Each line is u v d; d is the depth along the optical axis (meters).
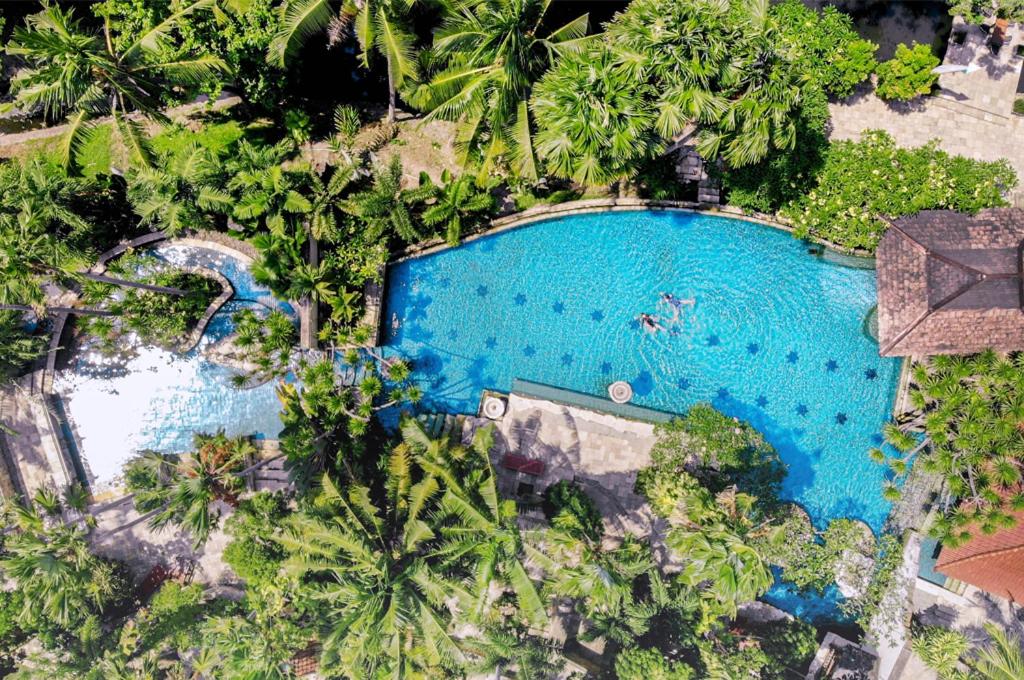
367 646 17.50
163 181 19.47
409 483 19.36
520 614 21.55
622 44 16.19
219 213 22.44
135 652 22.69
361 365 23.47
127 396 23.67
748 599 16.62
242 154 19.95
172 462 22.73
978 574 20.23
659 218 23.02
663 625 21.70
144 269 22.98
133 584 23.42
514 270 23.48
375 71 23.92
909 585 22.20
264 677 20.23
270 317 22.12
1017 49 21.94
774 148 20.19
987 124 22.28
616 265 23.28
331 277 21.84
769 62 16.42
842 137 22.48
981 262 19.39
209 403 23.75
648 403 23.31
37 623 21.56
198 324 23.19
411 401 23.05
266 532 21.59
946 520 20.00
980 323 19.56
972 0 20.48
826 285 22.77
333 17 18.89
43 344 22.56
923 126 22.38
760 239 22.75
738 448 21.44
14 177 19.55
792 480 23.09
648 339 23.31
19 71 22.41
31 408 23.11
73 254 20.56
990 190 20.34
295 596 21.25
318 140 23.17
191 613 22.84
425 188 21.16
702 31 15.48
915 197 20.31
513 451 23.41
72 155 18.95
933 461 19.62
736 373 23.11
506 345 23.64
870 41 22.56
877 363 22.72
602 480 23.16
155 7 18.64
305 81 23.64
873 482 22.78
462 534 18.08
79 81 17.61
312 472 20.55
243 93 22.02
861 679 21.61
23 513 20.80
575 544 18.97
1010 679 18.09
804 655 21.48
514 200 23.11
